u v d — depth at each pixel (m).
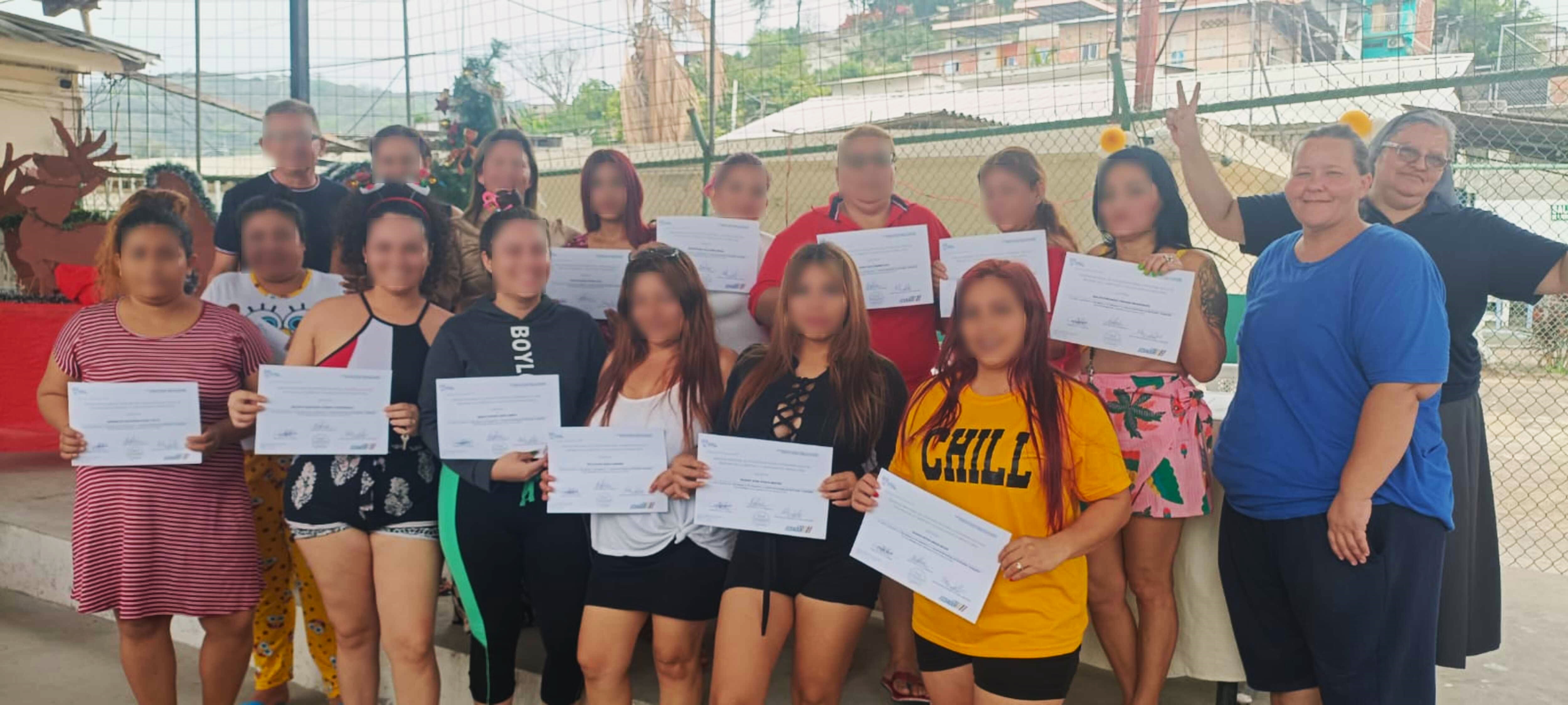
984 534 2.32
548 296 3.28
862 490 2.48
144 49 10.43
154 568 2.99
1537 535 6.25
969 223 9.02
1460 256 2.68
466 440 2.82
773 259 3.50
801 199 9.59
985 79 13.73
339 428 2.86
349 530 2.90
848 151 3.40
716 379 2.87
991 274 2.39
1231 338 6.26
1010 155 3.24
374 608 3.02
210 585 3.05
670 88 9.80
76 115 10.38
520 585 3.00
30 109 10.06
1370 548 2.31
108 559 2.98
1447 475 2.41
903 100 11.40
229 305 3.46
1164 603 2.80
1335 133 2.32
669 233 3.55
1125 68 9.61
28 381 6.09
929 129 9.83
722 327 3.59
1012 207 3.23
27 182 6.85
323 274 3.58
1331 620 2.36
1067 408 2.38
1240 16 11.09
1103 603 2.84
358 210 3.05
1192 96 3.01
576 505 2.71
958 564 2.35
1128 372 2.87
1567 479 7.78
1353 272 2.32
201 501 3.03
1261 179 7.86
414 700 2.94
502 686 2.98
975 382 2.48
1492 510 2.96
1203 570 2.91
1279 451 2.43
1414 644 2.36
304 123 4.03
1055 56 14.05
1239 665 2.88
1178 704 3.25
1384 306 2.25
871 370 2.69
